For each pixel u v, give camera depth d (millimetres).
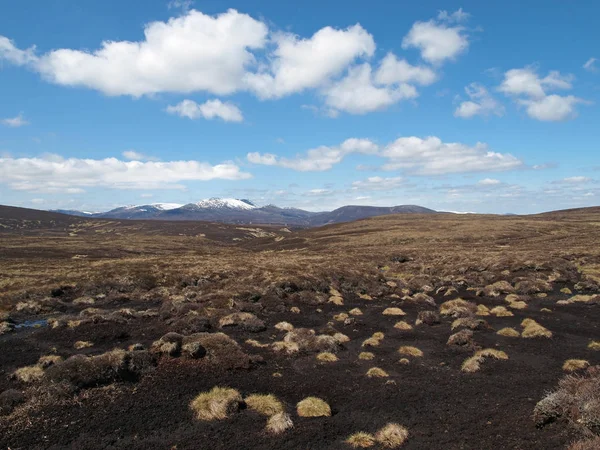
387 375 24156
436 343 31312
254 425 17781
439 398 20547
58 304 45188
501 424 17188
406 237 132000
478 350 28875
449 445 15680
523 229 138500
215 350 26094
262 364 26094
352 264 70312
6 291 48469
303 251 118938
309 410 18812
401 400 20422
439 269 72375
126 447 16000
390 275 71562
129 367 23031
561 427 16078
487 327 35438
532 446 15000
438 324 37594
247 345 30500
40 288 49750
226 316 36969
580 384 17734
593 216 193750
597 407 15406
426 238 128500
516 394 20734
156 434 17016
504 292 51906
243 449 15859
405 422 17953
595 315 39469
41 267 68438
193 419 18344
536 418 17000
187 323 34469
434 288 59156
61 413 18750
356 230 170125
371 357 27672
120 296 49219
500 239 122188
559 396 17203
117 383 21906
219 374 23797
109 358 22859
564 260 66188
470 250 95938
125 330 33750
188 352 25688
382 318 40594
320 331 34531
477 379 23234
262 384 22719
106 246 132125
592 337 31938
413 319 40156
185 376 23266
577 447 13773
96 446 16094
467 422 17594
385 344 31297
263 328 35531
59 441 16500
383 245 123438
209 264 68562
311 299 48656
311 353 28656
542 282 54438
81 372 21547
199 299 44781
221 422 18031
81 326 34156
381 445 15938
